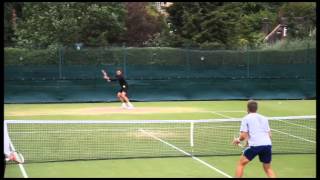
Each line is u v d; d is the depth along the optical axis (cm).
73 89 3450
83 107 3097
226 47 4769
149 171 1319
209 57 3588
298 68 3669
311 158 1504
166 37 5131
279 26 5841
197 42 4891
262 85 3644
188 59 3575
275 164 1419
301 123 2273
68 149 1612
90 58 3475
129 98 3506
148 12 5700
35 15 4472
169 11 5125
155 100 3531
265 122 1124
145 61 3531
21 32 4419
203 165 1399
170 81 3556
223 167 1376
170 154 1546
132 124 2180
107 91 3488
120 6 5144
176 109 2958
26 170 1317
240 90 3619
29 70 3406
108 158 1477
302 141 1803
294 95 3669
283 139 1844
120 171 1315
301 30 5741
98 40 4744
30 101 3400
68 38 4475
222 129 2047
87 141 1759
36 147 1644
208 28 4891
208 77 3594
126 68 3516
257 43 5309
